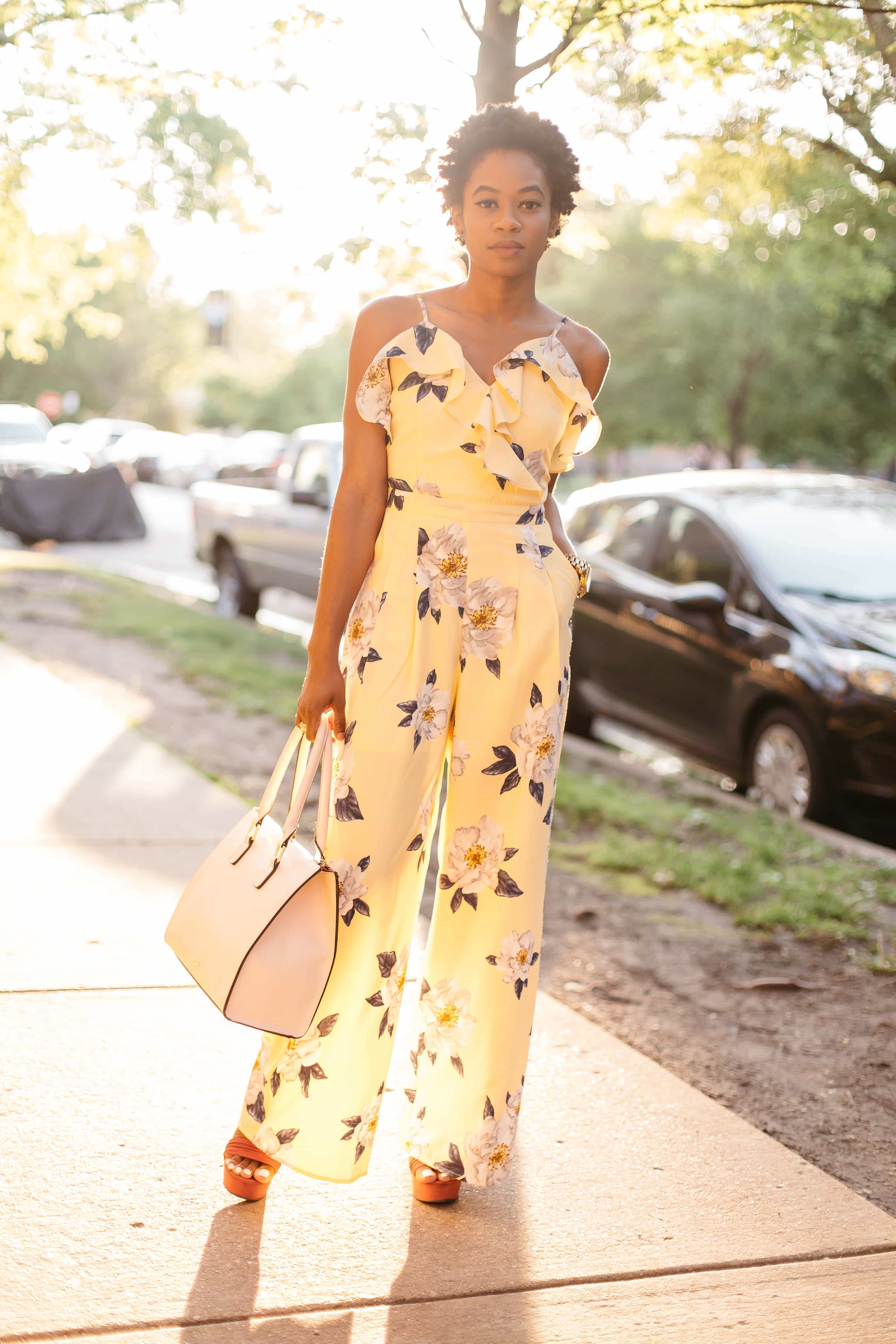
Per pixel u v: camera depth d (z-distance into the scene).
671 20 4.39
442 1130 2.53
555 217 2.47
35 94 8.30
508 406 2.32
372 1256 2.36
